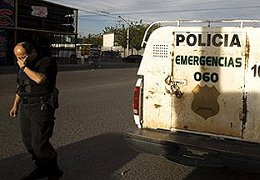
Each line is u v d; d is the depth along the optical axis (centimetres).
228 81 445
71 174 496
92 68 3319
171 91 481
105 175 497
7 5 3381
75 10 4338
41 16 3772
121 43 8044
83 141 665
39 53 449
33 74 427
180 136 465
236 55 438
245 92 436
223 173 523
